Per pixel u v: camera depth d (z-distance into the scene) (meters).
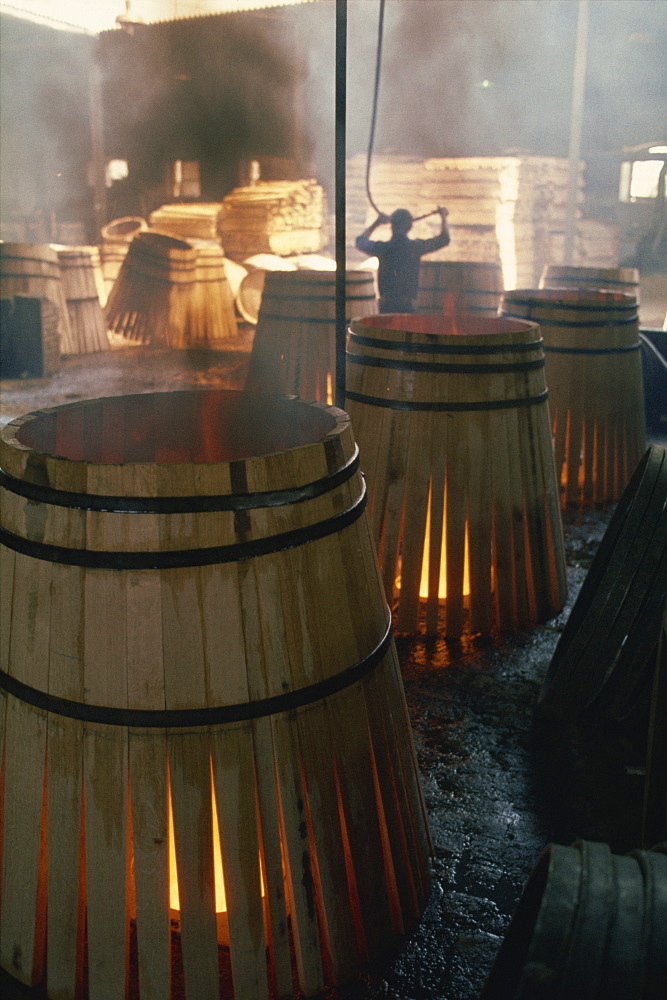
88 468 1.98
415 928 2.61
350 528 2.30
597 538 5.93
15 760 2.21
